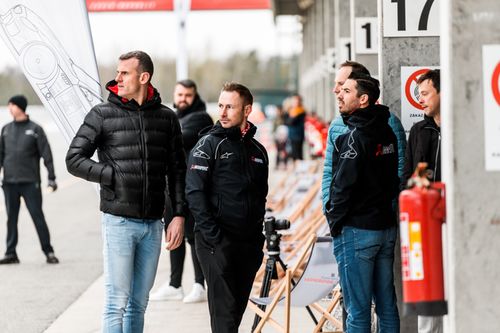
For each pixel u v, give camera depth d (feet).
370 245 40.42
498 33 30.91
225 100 41.81
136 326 42.88
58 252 91.61
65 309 64.49
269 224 48.80
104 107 41.42
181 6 117.60
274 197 104.83
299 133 176.55
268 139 326.85
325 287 46.39
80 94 48.67
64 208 136.36
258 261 42.63
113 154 41.16
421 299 30.58
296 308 62.90
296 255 63.98
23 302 67.00
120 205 41.04
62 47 48.55
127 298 41.63
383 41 49.39
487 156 30.96
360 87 40.73
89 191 165.17
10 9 48.44
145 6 116.47
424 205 30.55
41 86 48.65
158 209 41.96
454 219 30.91
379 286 41.78
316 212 73.36
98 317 61.57
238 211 41.63
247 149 42.16
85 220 120.37
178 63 118.52
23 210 132.98
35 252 91.45
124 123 41.19
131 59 41.24
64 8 48.49
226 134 41.86
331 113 124.57
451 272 30.99
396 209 44.29
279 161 214.07
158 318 59.47
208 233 41.37
